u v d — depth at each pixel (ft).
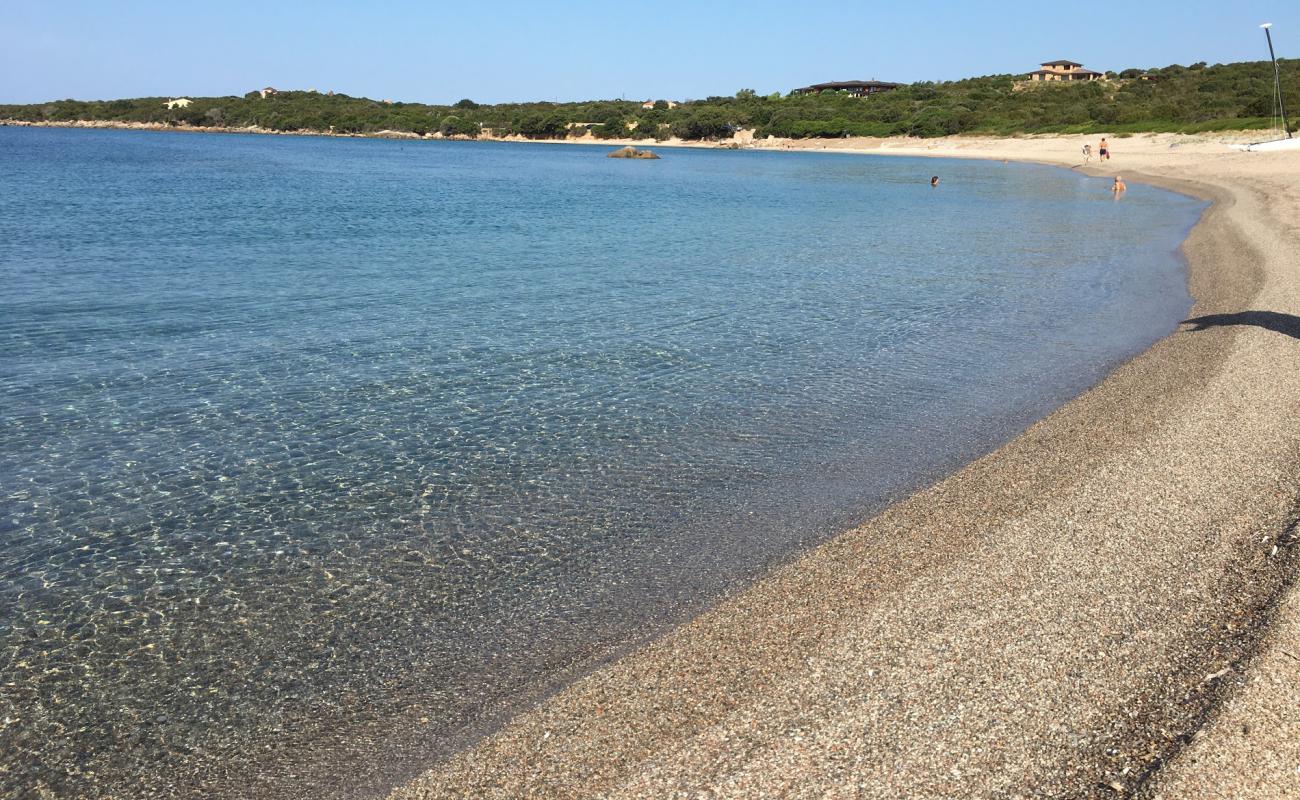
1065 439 35.96
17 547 28.73
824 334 57.41
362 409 42.19
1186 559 24.81
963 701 18.63
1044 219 129.08
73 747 19.48
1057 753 16.85
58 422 39.86
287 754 19.12
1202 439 34.42
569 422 40.55
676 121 578.25
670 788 16.53
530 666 22.04
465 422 40.52
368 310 63.98
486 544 28.91
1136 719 17.75
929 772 16.46
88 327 57.00
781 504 31.48
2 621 24.48
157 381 45.98
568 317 62.44
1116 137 320.50
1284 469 30.99
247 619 24.63
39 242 96.27
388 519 30.83
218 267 82.23
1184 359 47.14
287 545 28.96
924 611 22.67
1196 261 82.23
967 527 28.07
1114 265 84.38
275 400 43.34
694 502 31.86
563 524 30.27
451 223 125.70
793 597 24.30
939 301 68.44
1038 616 22.04
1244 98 320.70
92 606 25.30
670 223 128.88
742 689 19.89
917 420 40.19
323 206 150.00
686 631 22.86
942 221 129.80
